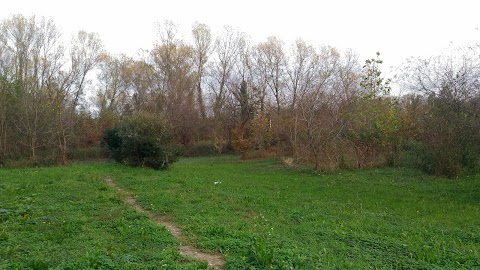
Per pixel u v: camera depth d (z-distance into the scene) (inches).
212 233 362.3
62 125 1214.9
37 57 1413.6
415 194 620.1
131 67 1963.6
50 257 283.9
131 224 392.5
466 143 763.4
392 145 948.6
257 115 1547.7
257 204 530.3
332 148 952.3
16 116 1200.2
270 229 390.9
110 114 1758.1
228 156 1594.5
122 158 975.0
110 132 1014.4
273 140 1443.2
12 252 295.1
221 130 1824.6
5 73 1250.6
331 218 460.4
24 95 1209.4
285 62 1785.2
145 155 935.7
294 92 1454.2
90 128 1658.5
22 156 1186.6
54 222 392.8
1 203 470.6
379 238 371.9
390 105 973.2
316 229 399.5
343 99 1067.9
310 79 1433.3
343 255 311.3
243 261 274.7
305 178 823.7
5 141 1173.7
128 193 595.2
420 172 830.5
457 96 786.8
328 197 604.1
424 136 840.9
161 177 765.3
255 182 754.2
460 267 289.4
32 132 1150.3
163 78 1876.2
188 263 274.4
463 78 826.8
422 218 466.9
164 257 281.4
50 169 852.0
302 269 256.2
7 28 1423.5
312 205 536.4
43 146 1195.9
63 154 1146.7
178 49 1866.4
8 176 709.3
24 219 396.2
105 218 418.9
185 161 1406.3
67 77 1546.5
